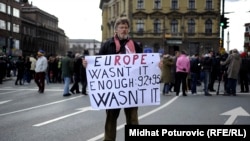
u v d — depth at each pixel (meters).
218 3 66.56
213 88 21.17
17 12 86.06
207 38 66.69
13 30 83.06
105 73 5.55
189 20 67.06
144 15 67.00
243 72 18.50
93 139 7.38
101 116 10.49
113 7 82.81
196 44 67.12
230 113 10.91
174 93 18.23
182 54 16.66
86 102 14.12
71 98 15.70
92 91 5.58
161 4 67.00
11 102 14.35
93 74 5.57
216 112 11.12
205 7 66.75
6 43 78.12
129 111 5.62
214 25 66.81
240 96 16.44
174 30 67.31
